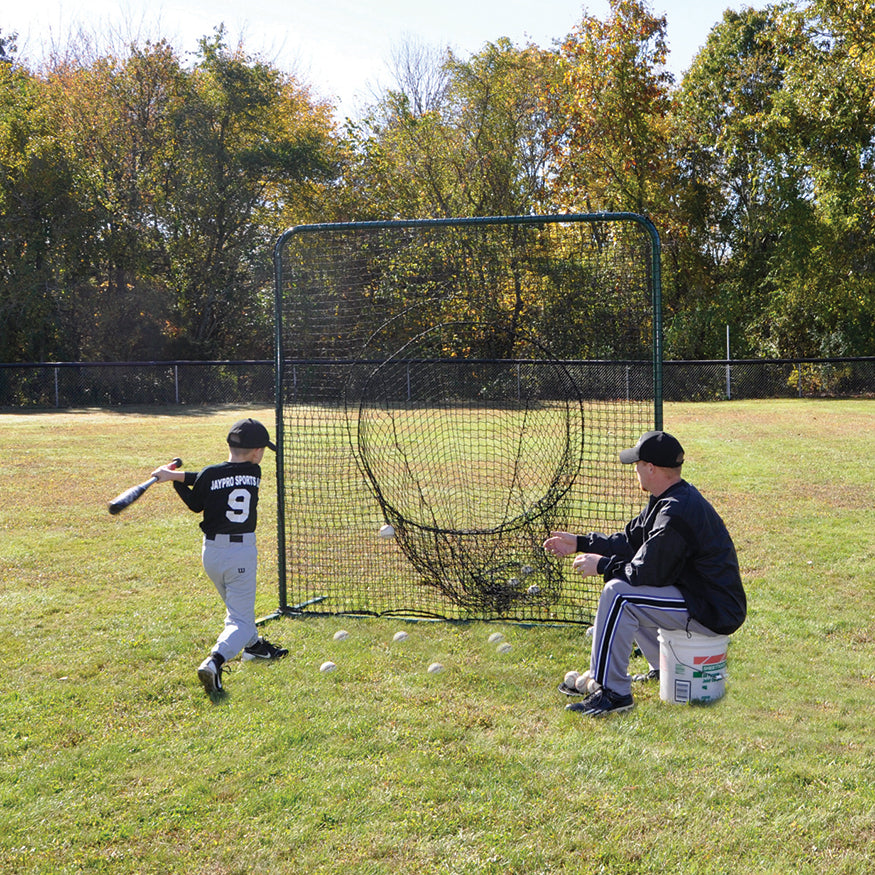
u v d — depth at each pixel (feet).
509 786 10.77
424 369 41.22
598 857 9.27
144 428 57.21
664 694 13.48
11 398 82.53
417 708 13.20
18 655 15.58
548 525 18.26
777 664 14.93
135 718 12.87
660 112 96.53
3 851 9.46
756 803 10.32
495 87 105.09
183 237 97.25
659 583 12.82
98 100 95.86
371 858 9.30
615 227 18.86
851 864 9.08
